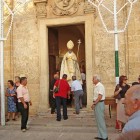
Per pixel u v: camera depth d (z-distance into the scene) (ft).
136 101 8.52
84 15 46.55
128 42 44.06
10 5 49.24
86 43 46.37
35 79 48.47
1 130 38.06
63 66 49.26
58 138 33.04
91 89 45.65
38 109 47.67
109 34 45.21
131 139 7.71
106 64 45.24
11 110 43.93
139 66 43.50
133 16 43.86
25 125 36.83
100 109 30.53
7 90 44.42
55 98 42.04
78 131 36.22
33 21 48.91
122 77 32.32
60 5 47.65
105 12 45.60
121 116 24.45
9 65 49.29
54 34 53.11
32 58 48.75
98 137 31.07
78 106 44.06
